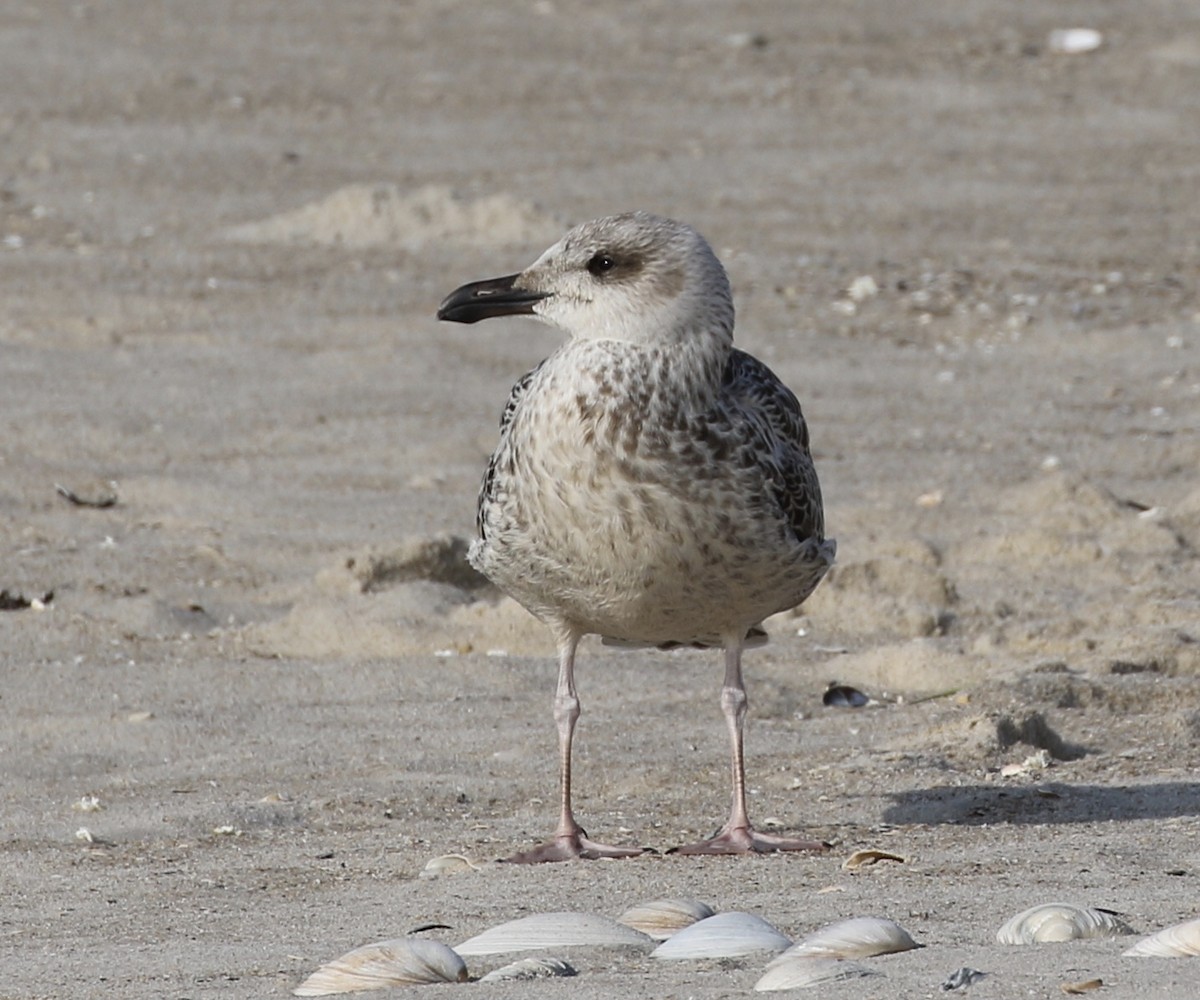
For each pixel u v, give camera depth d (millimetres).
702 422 9078
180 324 22062
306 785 10812
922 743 11383
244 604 14375
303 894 8727
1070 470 17984
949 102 35625
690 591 9258
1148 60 38688
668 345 9117
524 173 30250
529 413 9180
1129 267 25906
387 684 12609
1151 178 31141
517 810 10414
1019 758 11180
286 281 24141
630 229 9219
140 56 36375
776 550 9258
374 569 14711
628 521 9023
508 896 8500
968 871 8703
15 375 19719
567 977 6727
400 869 9211
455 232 26562
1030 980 6316
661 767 11055
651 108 34625
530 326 22469
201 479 17141
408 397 19703
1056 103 35750
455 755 11312
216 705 12195
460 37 39062
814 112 34719
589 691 12539
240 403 19281
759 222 27891
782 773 10945
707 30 40188
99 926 8180
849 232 27516
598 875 8867
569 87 35844
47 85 34250
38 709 12055
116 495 16750
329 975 6895
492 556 9453
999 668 12812
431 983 6820
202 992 6949
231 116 33031
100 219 27047
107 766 11164
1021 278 25219
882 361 21547
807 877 8703
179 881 9016
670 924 7664
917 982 6375
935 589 14539
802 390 20406
